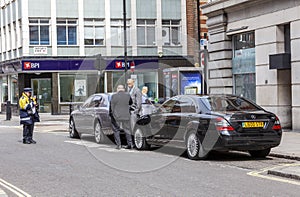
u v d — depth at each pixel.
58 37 37.94
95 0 38.19
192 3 37.44
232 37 23.31
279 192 8.88
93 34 38.25
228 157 13.78
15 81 40.31
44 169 11.86
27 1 37.47
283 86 20.05
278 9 19.70
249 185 9.58
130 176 10.74
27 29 37.50
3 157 14.12
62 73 38.16
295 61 18.86
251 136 12.62
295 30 18.83
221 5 22.83
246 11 21.69
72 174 11.09
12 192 9.17
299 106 18.78
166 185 9.64
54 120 32.41
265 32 20.52
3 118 36.94
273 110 20.19
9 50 42.16
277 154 13.65
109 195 8.76
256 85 21.12
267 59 20.47
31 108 18.09
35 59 37.34
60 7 37.91
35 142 18.20
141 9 38.06
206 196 8.57
